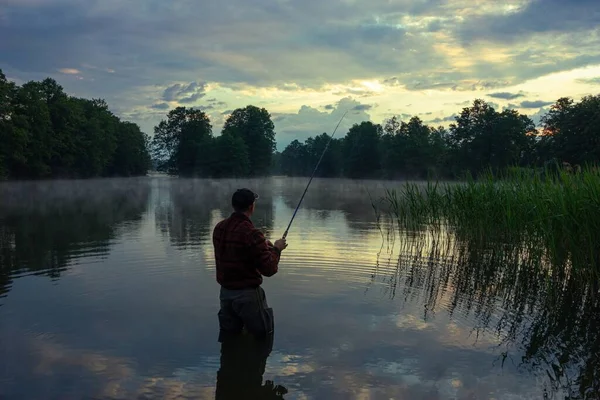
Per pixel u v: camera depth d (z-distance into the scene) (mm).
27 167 48312
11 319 4637
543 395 3182
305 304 5262
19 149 42906
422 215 10062
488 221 8805
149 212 16859
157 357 3740
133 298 5387
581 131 41562
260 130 81812
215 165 74438
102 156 65688
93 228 11891
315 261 7633
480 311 5121
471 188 9352
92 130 61281
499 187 8836
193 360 3701
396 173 73875
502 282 6504
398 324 4625
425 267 7336
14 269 6910
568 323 4750
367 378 3404
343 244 9352
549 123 47094
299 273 6773
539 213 6680
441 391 3223
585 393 3207
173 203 21984
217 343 4059
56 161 55531
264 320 4156
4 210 17703
